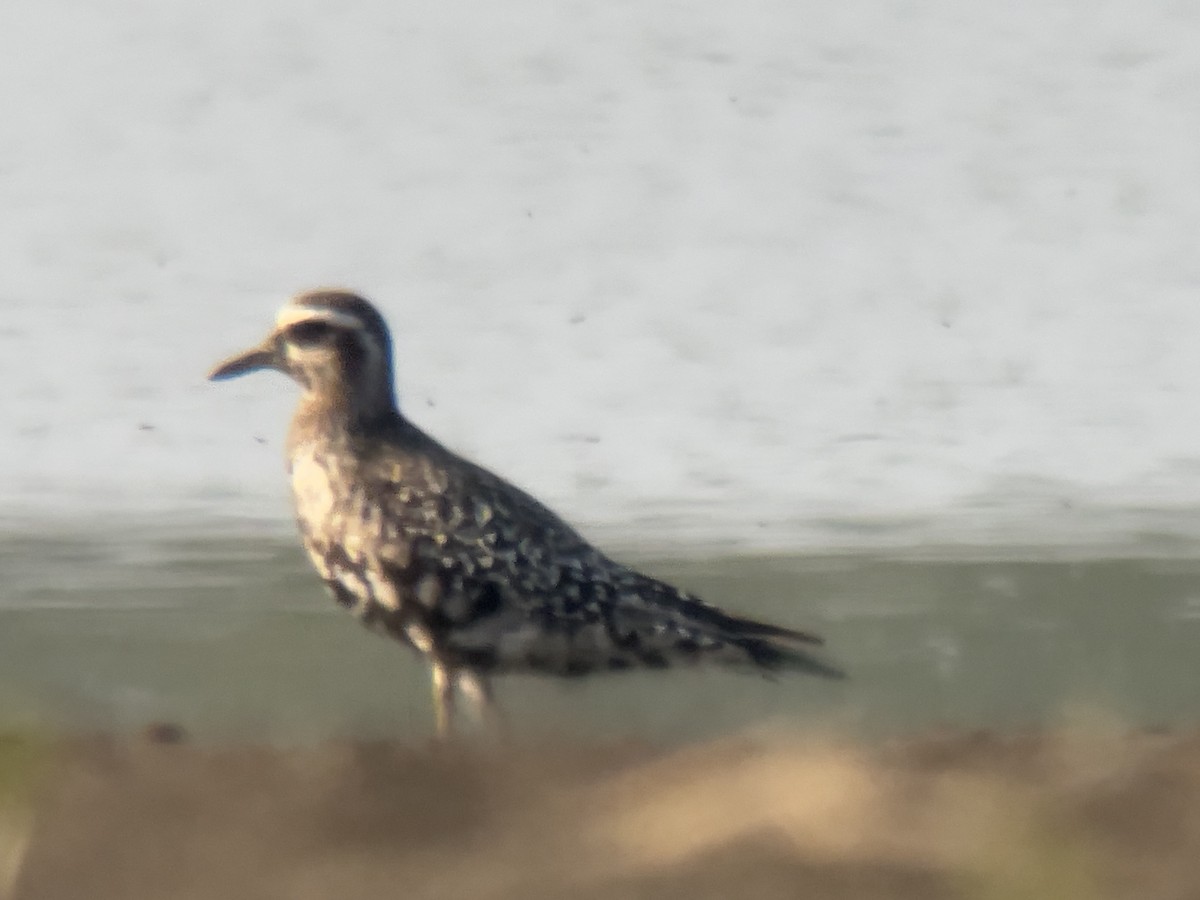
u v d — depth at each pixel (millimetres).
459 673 12016
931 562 15289
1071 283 23938
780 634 11859
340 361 12188
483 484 11977
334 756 10078
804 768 9875
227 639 13469
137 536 15914
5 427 18594
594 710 12344
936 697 12422
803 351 21281
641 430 18766
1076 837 9023
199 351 20938
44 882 8922
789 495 17016
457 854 9148
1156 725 11461
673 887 8641
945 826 9148
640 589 11859
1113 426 18906
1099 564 15258
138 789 9711
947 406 19469
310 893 8797
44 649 13305
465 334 21812
